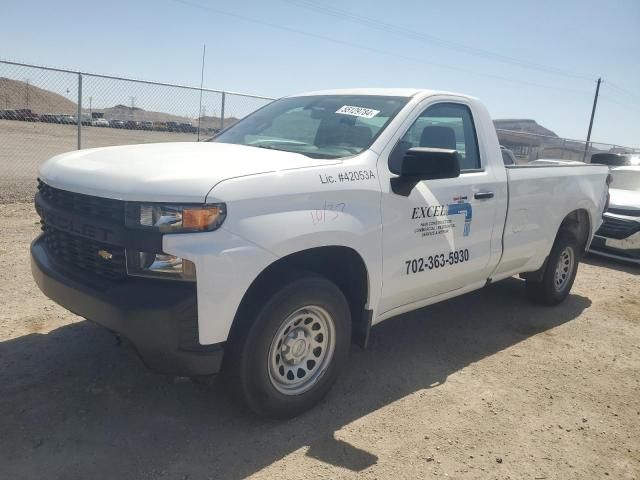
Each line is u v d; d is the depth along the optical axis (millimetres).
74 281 3018
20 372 3674
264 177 2977
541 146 16984
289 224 2996
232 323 2955
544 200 5148
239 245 2809
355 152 3627
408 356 4473
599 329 5465
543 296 5844
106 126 10617
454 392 3914
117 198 2775
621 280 7598
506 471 3064
